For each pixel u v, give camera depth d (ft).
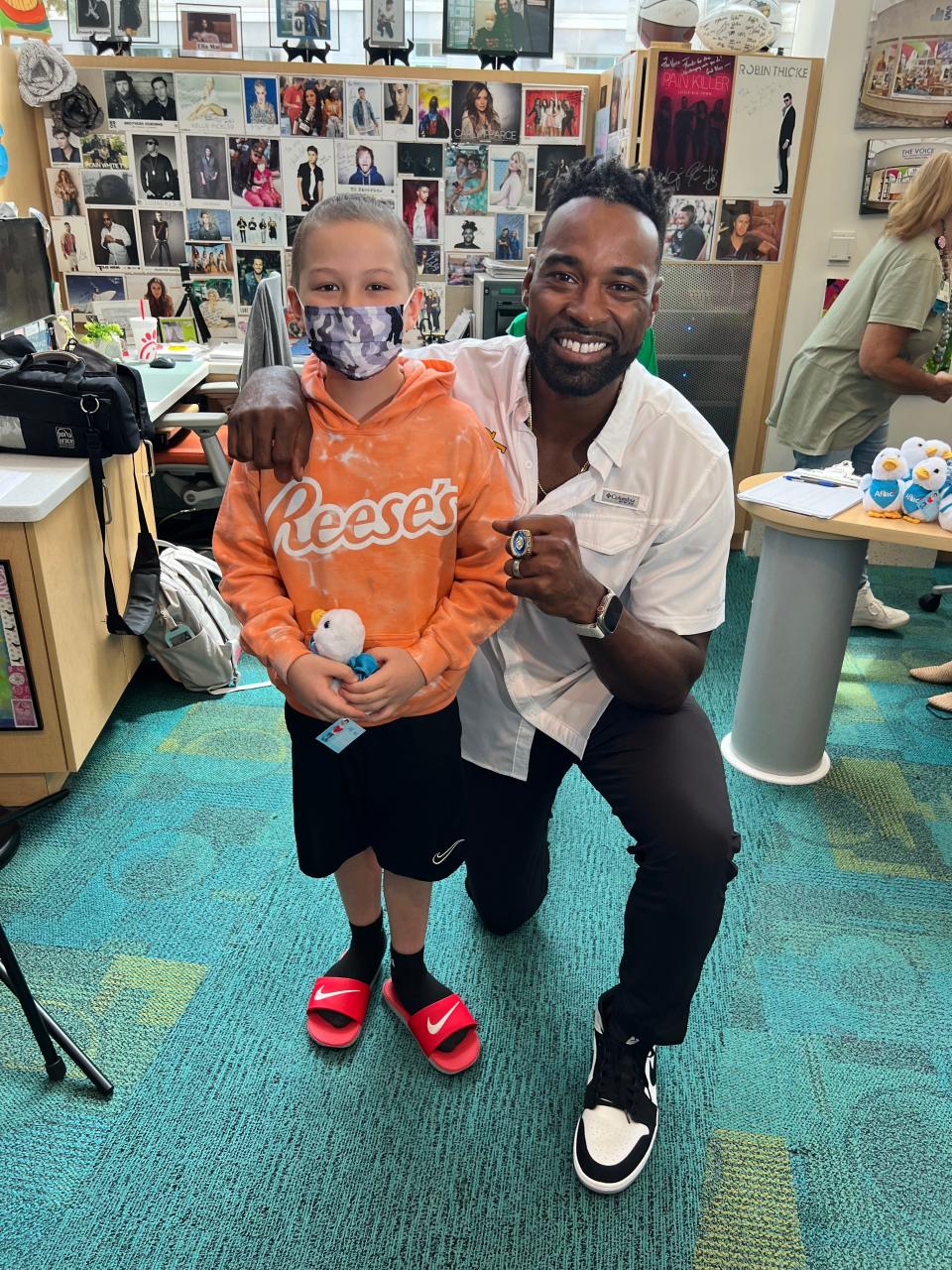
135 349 11.15
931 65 10.07
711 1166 4.33
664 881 3.86
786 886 6.21
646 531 4.13
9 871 6.05
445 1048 4.74
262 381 3.46
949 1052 4.98
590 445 4.03
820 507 6.61
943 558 12.27
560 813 6.97
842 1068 4.87
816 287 11.13
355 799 3.96
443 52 11.08
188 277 11.50
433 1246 3.94
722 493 4.07
